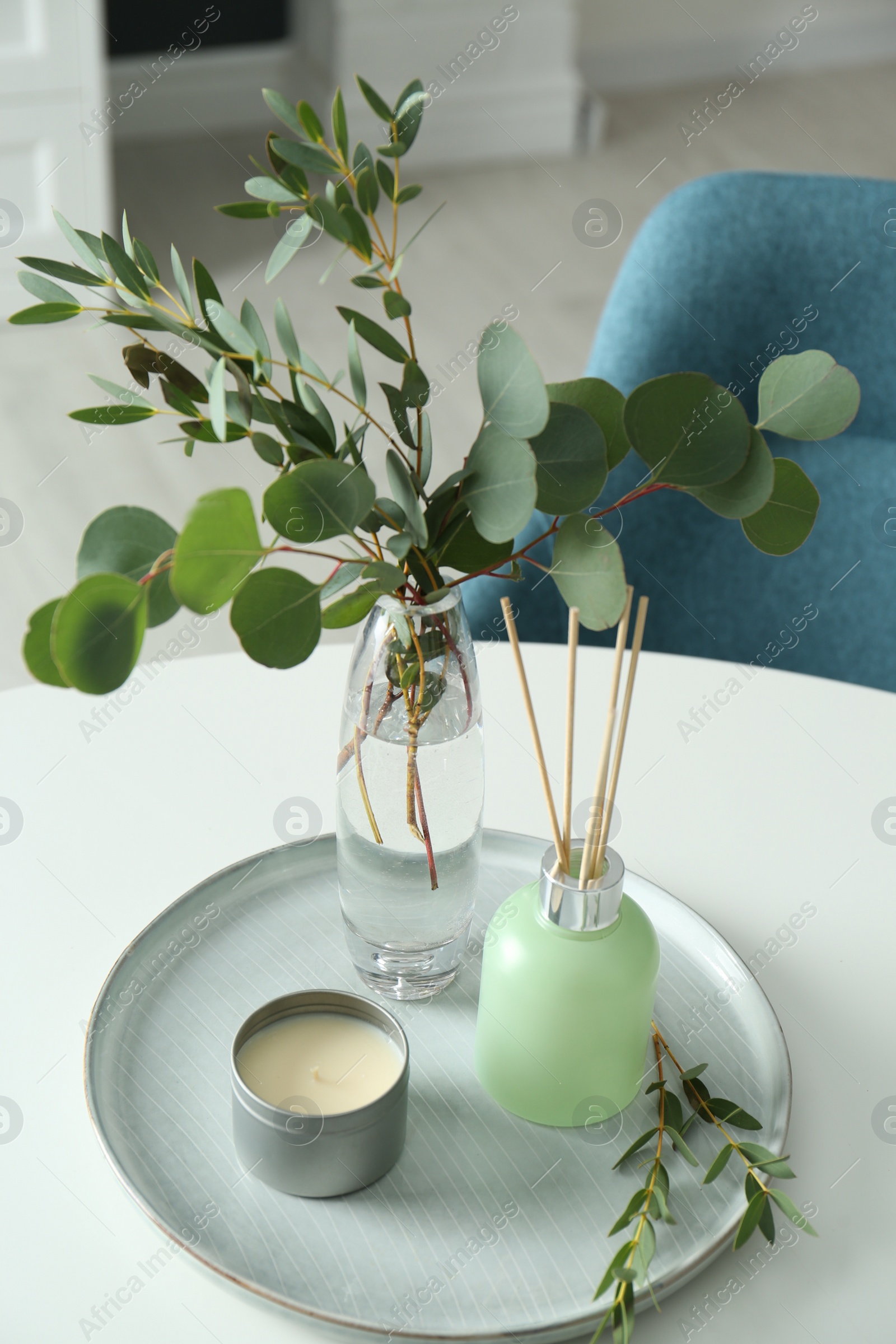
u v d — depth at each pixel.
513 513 0.54
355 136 3.46
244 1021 0.64
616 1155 0.65
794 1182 0.64
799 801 0.88
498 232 3.25
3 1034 0.70
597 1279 0.59
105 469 2.43
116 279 0.58
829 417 0.59
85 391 2.64
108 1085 0.67
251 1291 0.56
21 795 0.85
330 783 0.88
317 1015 0.66
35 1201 0.62
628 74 4.01
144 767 0.89
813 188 1.15
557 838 0.62
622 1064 0.65
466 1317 0.57
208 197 3.30
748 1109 0.67
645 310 1.17
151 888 0.80
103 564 0.53
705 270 1.16
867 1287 0.60
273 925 0.78
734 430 0.57
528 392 0.51
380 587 0.60
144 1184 0.62
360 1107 0.59
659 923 0.79
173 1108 0.66
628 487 1.20
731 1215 0.61
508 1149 0.65
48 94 2.59
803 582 1.24
